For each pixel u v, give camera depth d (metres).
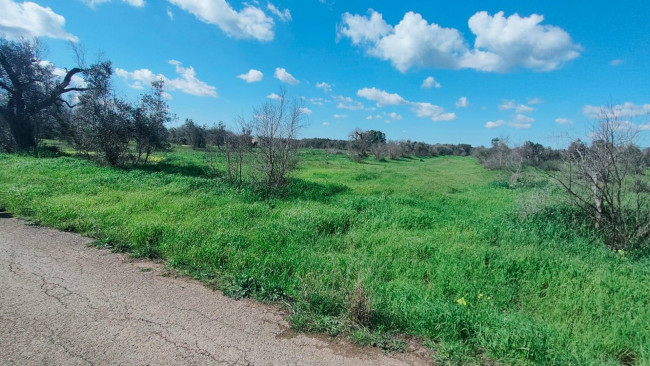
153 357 2.65
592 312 3.81
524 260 5.32
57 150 23.53
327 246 5.95
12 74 21.56
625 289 4.41
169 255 4.96
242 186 11.30
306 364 2.69
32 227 6.04
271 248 5.44
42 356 2.57
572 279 4.73
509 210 9.01
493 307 3.89
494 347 2.94
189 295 3.80
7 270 4.11
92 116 15.16
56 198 7.94
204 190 10.07
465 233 7.04
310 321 3.35
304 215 7.38
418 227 7.73
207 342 2.90
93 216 6.59
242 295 3.87
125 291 3.78
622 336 3.32
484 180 21.11
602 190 6.95
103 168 13.74
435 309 3.45
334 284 4.30
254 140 12.10
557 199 8.09
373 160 44.16
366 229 7.18
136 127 16.06
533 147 22.55
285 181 11.60
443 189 15.82
